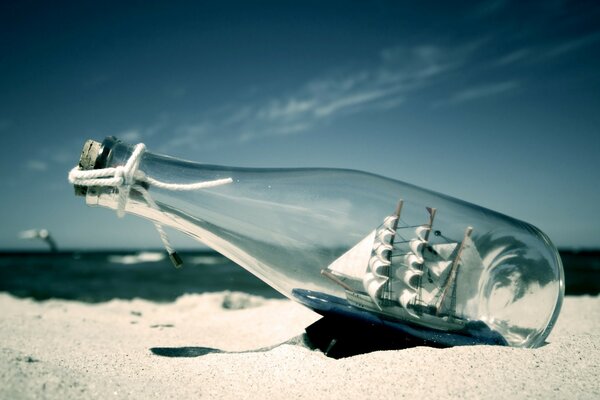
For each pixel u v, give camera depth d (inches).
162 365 10.8
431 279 10.5
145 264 146.2
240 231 11.5
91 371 9.9
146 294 48.9
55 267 128.6
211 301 28.3
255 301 28.4
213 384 9.5
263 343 14.8
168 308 27.1
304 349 11.4
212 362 11.0
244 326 18.3
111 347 13.3
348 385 9.3
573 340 11.9
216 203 11.4
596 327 15.0
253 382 9.6
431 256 10.5
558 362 10.0
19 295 47.4
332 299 11.1
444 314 10.6
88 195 11.0
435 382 9.1
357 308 10.9
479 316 10.9
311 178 11.7
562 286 11.4
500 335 11.2
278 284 11.9
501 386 8.8
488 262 10.8
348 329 11.2
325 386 9.3
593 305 21.2
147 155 11.4
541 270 11.1
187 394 8.9
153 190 11.0
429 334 11.0
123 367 10.5
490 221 11.0
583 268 116.5
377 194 11.1
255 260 11.7
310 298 11.2
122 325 18.9
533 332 11.4
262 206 11.4
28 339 14.3
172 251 11.8
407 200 10.9
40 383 8.3
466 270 10.7
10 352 10.5
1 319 19.0
